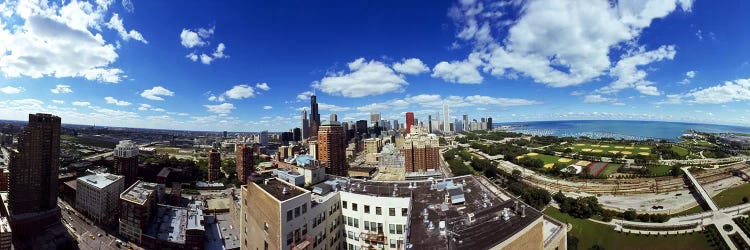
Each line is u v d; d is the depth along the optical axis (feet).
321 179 452.76
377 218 356.59
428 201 341.41
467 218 277.44
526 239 239.91
